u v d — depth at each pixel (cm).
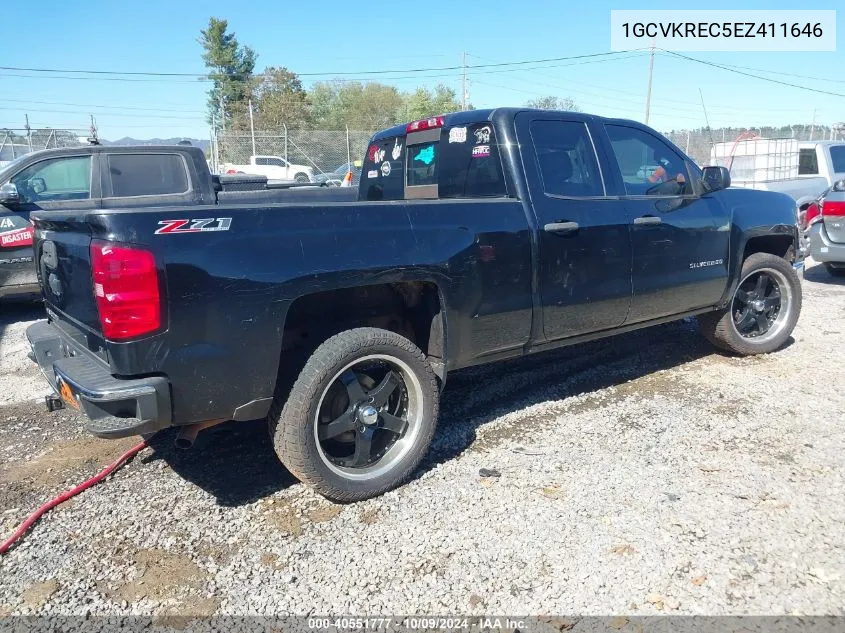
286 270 296
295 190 742
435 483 350
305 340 347
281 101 4988
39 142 2231
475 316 365
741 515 311
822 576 267
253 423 432
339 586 269
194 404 286
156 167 716
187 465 378
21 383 529
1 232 691
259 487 351
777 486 337
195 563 286
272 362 299
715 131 2334
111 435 272
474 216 363
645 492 334
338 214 317
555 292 398
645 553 283
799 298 567
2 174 691
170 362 275
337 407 334
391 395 355
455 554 287
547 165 406
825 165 1274
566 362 550
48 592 268
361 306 369
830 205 880
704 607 251
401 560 285
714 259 494
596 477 350
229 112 5634
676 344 595
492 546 292
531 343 399
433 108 5166
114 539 305
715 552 283
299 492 346
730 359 551
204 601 262
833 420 420
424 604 257
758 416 428
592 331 432
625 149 455
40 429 435
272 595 265
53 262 336
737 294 543
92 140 774
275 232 297
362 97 5897
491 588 265
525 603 256
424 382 345
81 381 278
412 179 484
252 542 301
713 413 434
